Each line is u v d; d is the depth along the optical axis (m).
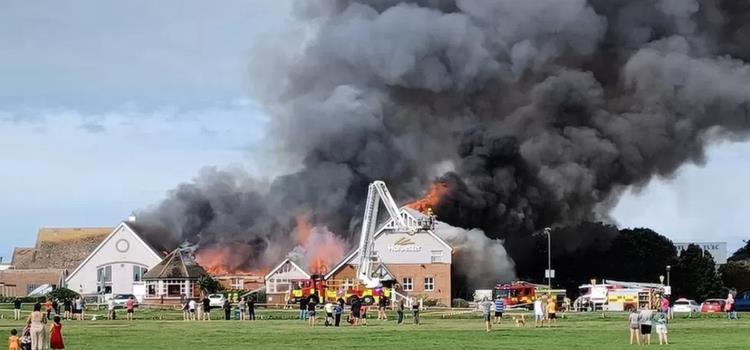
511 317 83.69
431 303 114.12
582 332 61.06
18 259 143.38
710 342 51.75
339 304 77.62
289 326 69.06
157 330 63.59
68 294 113.31
